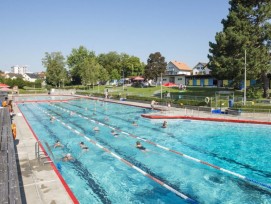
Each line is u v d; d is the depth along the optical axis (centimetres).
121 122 2906
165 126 2584
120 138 2152
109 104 4809
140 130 2467
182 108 3694
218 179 1301
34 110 4019
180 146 1908
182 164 1518
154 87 7069
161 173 1377
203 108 3366
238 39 3316
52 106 4591
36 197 911
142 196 1110
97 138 2156
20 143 1656
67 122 2933
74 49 11669
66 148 1839
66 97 6581
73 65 11706
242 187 1205
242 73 3403
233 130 2411
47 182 1038
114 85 9500
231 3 3834
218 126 2591
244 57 3366
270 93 4009
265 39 3450
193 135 2244
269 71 3666
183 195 1122
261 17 3447
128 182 1255
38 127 2639
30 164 1244
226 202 1059
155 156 1670
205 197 1104
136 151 1777
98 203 1045
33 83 9969
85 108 4241
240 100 3506
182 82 7325
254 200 1075
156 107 3844
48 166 1216
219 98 3578
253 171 1410
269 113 2806
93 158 1619
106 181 1264
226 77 3688
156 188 1194
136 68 10912
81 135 2267
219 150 1803
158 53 7825
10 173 896
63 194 938
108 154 1702
